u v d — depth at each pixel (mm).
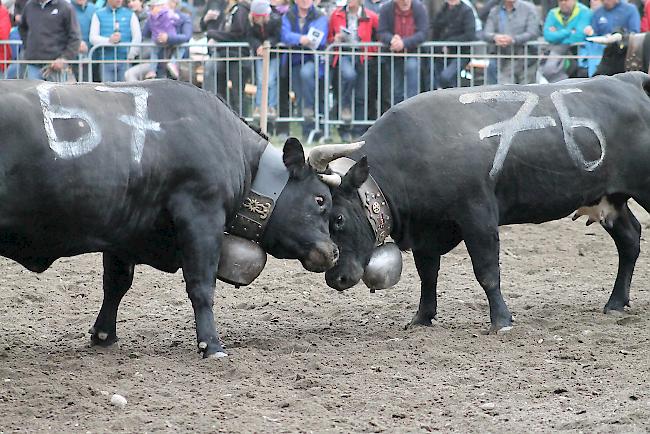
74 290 24500
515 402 16500
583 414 15883
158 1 38000
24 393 16750
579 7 38219
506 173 20859
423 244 21156
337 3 40656
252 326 21781
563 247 28797
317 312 22891
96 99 17859
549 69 38062
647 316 22031
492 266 20766
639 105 22016
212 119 18906
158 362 18516
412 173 20562
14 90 17047
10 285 24578
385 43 37656
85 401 16406
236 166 19078
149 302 23562
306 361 18531
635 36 27953
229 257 19531
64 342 20531
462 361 18594
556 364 18484
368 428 15344
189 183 18500
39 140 16844
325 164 19719
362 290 24594
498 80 38219
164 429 15172
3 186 16609
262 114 36531
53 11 36375
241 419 15547
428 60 38000
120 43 37156
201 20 41531
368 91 38250
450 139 20562
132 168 17844
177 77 37781
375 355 19000
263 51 36281
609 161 21719
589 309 22797
